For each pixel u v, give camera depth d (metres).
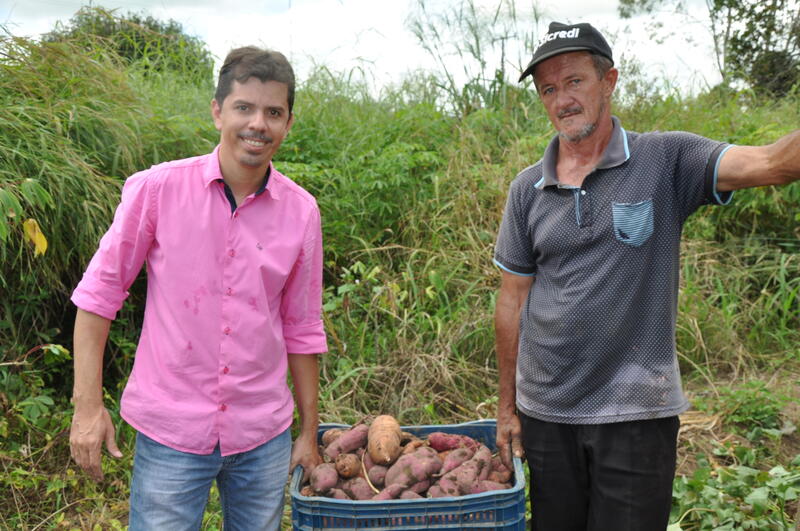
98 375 1.90
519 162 5.45
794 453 3.72
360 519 1.95
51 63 4.00
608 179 2.08
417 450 2.27
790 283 5.02
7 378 3.38
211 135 4.79
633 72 6.74
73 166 3.52
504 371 2.43
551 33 2.10
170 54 5.67
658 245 2.07
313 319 2.17
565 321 2.12
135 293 3.96
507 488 2.13
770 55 15.16
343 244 5.01
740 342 4.79
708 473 3.11
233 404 1.93
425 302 4.62
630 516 2.12
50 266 3.59
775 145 1.86
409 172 5.44
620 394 2.09
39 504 3.13
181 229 1.88
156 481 1.91
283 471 2.08
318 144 5.51
